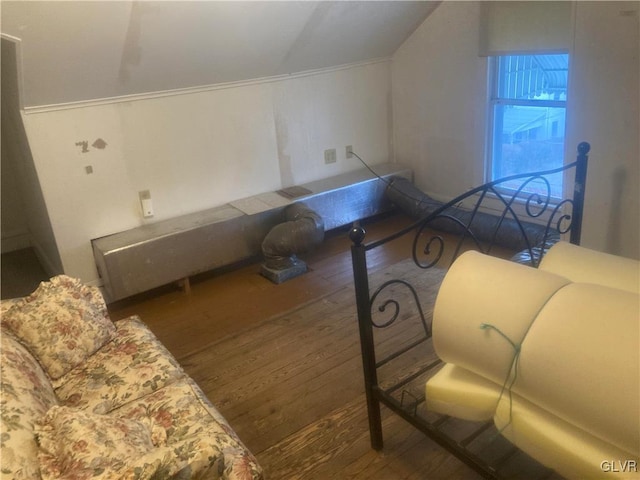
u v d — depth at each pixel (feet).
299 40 11.78
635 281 5.15
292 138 13.65
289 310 10.61
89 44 8.98
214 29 10.06
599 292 4.39
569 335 4.25
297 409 7.73
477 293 5.00
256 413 7.72
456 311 5.10
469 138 13.52
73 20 8.31
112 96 10.65
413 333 9.30
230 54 11.09
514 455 6.44
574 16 10.16
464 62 13.03
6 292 12.53
